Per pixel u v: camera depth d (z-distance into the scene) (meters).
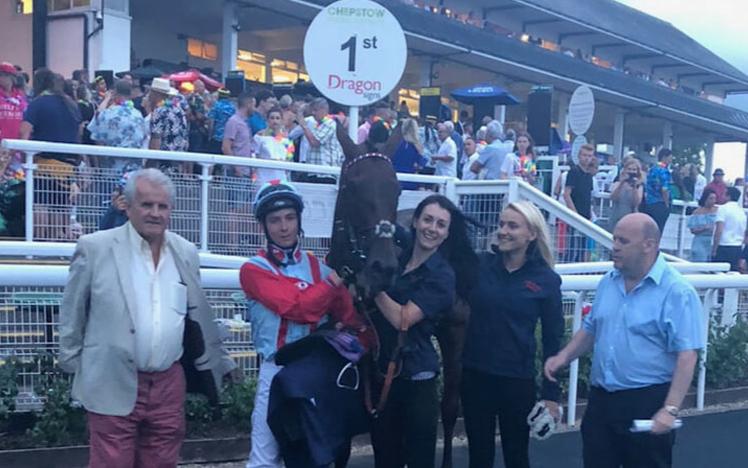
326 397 3.47
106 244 3.39
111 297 3.33
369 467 5.12
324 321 3.73
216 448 5.00
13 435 4.81
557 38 28.95
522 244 3.93
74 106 7.41
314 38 6.11
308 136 8.58
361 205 3.57
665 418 3.41
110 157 6.92
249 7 16.89
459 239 4.16
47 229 6.66
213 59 21.06
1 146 6.85
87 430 4.85
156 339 3.38
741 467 5.36
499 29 25.62
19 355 4.84
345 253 3.61
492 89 15.59
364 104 6.20
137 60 17.36
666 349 3.57
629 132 34.69
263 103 9.70
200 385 3.71
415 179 7.38
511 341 3.93
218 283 4.80
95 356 3.33
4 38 15.50
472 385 4.04
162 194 3.38
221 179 7.18
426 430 3.74
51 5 14.55
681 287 3.53
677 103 29.59
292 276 3.60
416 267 3.75
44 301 4.86
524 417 3.99
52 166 6.69
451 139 10.86
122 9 14.52
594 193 11.88
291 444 3.50
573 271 6.54
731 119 33.28
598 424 3.73
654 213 11.59
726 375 7.31
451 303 3.72
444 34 19.81
